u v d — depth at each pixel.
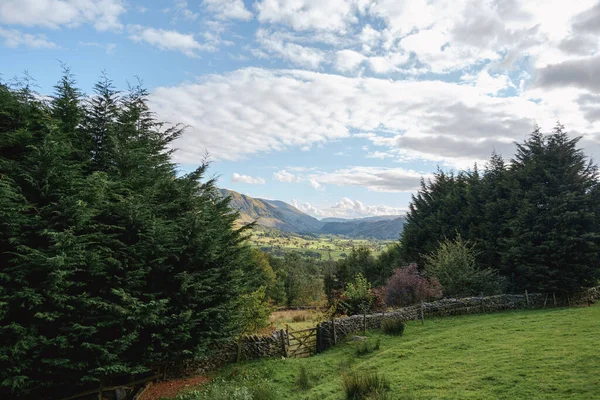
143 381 11.78
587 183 23.48
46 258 8.22
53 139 9.74
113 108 13.01
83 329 9.14
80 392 10.35
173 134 14.98
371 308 20.75
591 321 13.59
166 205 12.66
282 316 29.47
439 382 8.68
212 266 12.88
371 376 9.35
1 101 9.98
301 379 11.03
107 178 10.84
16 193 8.82
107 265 9.98
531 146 26.70
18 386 8.25
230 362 14.02
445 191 36.56
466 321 17.47
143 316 9.94
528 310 20.06
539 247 22.66
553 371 8.28
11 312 8.42
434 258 28.61
